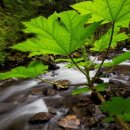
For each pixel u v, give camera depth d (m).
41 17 0.96
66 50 1.00
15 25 19.16
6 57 13.96
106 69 9.77
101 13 1.03
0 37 16.12
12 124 6.61
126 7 0.99
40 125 6.27
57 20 0.94
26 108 7.59
